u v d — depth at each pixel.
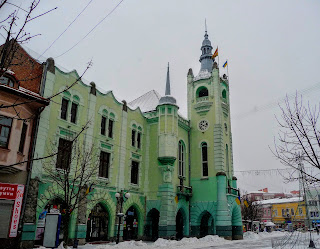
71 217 23.14
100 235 26.33
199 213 34.78
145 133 34.69
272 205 91.75
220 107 37.91
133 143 32.72
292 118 16.52
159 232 30.25
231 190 35.97
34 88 22.56
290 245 26.44
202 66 43.62
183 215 34.72
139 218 31.34
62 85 24.77
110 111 29.58
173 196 32.22
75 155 22.97
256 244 28.05
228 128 40.06
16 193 19.31
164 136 32.97
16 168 19.09
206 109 38.19
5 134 18.72
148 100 40.12
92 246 22.70
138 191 31.78
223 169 35.34
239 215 36.69
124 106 31.62
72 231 22.94
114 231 27.33
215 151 36.00
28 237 19.55
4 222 18.55
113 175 28.44
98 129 27.67
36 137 21.41
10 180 19.30
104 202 26.61
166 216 30.38
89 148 25.97
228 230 32.53
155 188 32.28
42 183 21.45
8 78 19.67
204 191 35.28
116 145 29.58
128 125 31.91
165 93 35.72
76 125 25.33
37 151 21.34
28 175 20.38
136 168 32.62
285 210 87.44
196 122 38.50
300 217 82.25
